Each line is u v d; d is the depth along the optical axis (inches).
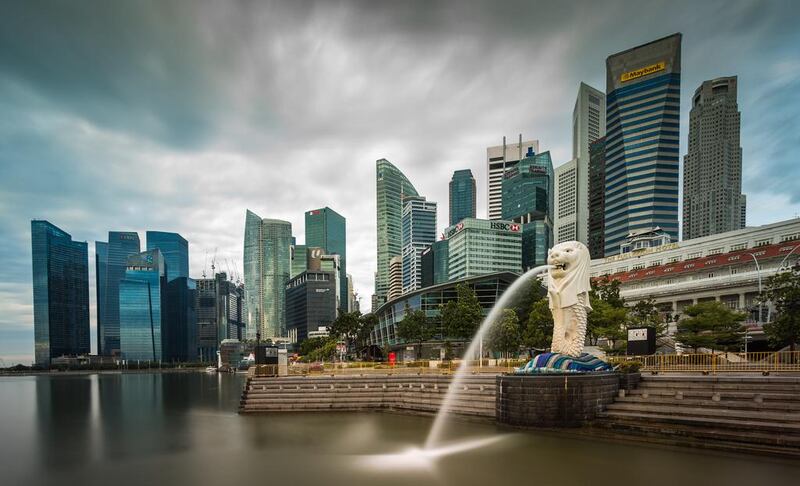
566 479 858.8
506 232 7800.2
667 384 1269.7
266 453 1137.4
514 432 1262.3
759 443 987.3
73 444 1368.1
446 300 4286.4
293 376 1989.4
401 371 2033.7
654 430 1132.5
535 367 1354.6
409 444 1190.3
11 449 1310.3
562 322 1403.8
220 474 970.7
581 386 1251.2
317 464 1021.2
